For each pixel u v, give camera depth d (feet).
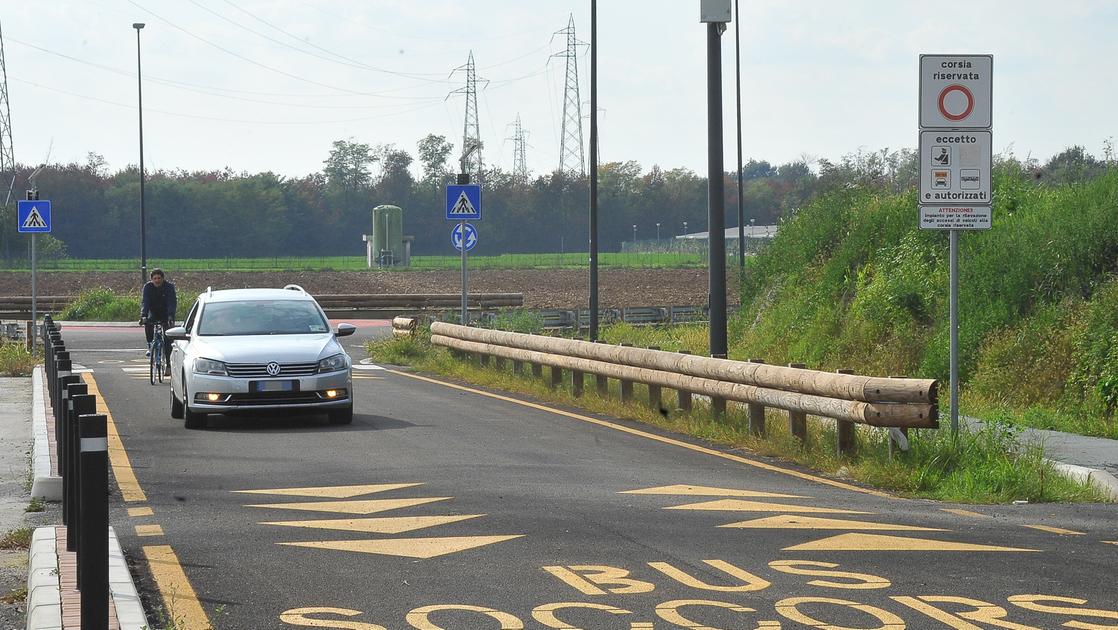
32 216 104.58
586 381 72.54
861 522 33.81
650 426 56.90
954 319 44.42
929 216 44.06
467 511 35.37
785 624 23.32
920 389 41.34
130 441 51.75
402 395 72.28
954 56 43.93
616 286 257.55
